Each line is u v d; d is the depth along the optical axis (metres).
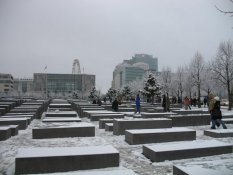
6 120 16.22
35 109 24.81
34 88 152.25
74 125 14.23
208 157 9.50
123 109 30.38
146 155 9.80
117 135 14.45
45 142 12.20
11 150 10.55
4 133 12.70
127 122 14.58
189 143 10.23
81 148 8.87
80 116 28.05
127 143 12.22
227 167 6.54
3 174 7.80
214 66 40.94
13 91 134.88
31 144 11.73
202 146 9.67
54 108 31.03
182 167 6.55
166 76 67.56
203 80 51.12
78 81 158.25
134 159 9.49
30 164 7.73
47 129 13.21
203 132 15.12
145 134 11.86
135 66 168.12
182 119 18.36
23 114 21.78
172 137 12.16
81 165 8.08
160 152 9.12
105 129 16.36
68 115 21.88
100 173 6.19
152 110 28.16
